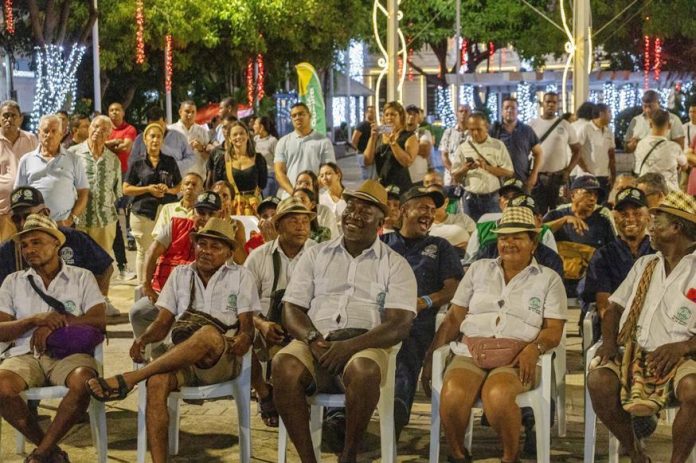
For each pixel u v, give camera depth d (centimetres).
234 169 1145
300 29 3347
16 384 650
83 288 697
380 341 643
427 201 766
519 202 735
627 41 3906
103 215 1148
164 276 855
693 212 626
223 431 760
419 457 704
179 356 644
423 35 4256
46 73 2289
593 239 912
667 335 627
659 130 1327
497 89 3862
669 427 753
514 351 643
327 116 4512
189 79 3453
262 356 772
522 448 702
